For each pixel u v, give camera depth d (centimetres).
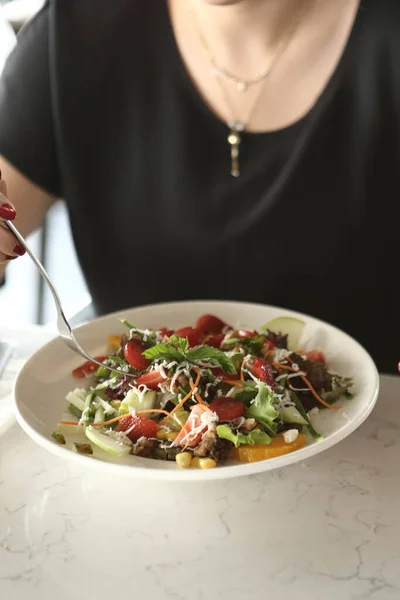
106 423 99
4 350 131
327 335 124
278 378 108
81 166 167
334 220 157
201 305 134
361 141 152
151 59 160
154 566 79
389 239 158
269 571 78
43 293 301
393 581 76
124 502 91
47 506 90
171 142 161
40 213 176
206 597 74
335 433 91
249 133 156
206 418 93
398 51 148
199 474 83
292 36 153
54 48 162
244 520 87
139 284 173
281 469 97
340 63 151
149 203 165
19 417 97
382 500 90
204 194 161
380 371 165
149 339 113
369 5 150
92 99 162
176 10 160
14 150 166
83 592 75
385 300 164
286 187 155
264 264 162
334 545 82
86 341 123
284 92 156
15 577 77
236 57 156
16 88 166
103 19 162
